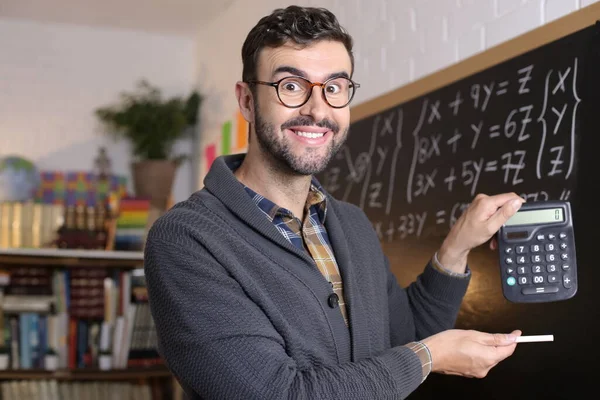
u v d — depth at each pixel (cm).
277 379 102
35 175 377
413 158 214
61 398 338
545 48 166
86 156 421
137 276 356
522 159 170
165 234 114
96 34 433
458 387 183
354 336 121
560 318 153
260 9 345
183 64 450
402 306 143
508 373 167
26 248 339
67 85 424
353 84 126
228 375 103
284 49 120
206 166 389
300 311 116
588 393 145
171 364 111
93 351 341
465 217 135
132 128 407
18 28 419
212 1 386
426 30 219
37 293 334
